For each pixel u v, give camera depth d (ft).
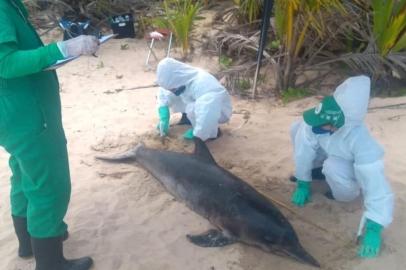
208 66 24.50
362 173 12.06
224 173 14.11
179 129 18.70
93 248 12.87
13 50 9.41
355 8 22.35
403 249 12.12
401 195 14.03
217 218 13.08
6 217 14.34
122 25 28.04
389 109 18.95
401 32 20.56
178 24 25.11
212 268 12.00
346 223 13.17
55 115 10.69
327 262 11.86
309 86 21.52
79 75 24.26
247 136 17.94
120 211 14.28
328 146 12.92
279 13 20.84
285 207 13.84
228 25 26.86
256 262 12.07
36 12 30.73
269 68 23.26
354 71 21.71
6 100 9.87
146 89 22.48
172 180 14.71
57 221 11.13
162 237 13.16
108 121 19.63
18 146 10.21
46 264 11.39
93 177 15.94
